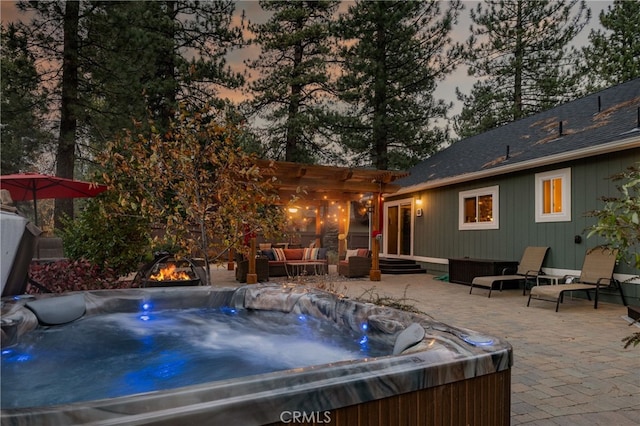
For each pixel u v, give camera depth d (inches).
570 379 131.6
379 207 422.6
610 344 174.1
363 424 57.4
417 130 690.8
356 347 132.3
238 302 181.2
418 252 507.8
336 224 776.9
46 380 111.7
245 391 51.5
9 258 142.3
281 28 680.4
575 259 312.5
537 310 254.4
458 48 677.9
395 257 551.5
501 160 389.1
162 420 45.9
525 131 448.8
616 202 86.7
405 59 671.8
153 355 133.6
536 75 740.7
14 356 123.9
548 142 362.9
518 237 366.9
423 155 705.0
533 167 350.0
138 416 45.8
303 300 162.7
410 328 98.0
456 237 444.5
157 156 211.2
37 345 134.0
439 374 64.2
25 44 479.5
